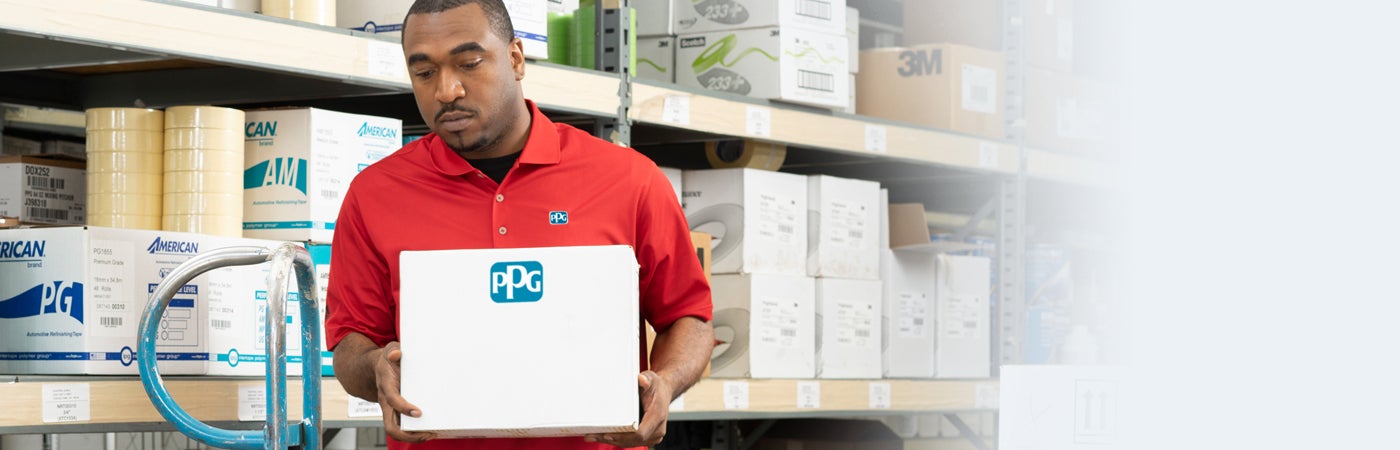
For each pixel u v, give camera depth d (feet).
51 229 7.18
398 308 5.97
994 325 13.69
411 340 5.33
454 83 5.57
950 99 12.64
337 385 8.21
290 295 7.97
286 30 7.79
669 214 6.14
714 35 11.22
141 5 7.06
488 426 5.27
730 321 10.86
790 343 11.13
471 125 5.67
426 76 5.65
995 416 14.19
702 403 10.22
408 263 5.34
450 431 5.34
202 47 7.34
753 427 13.91
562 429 5.29
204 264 6.05
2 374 7.22
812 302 11.38
